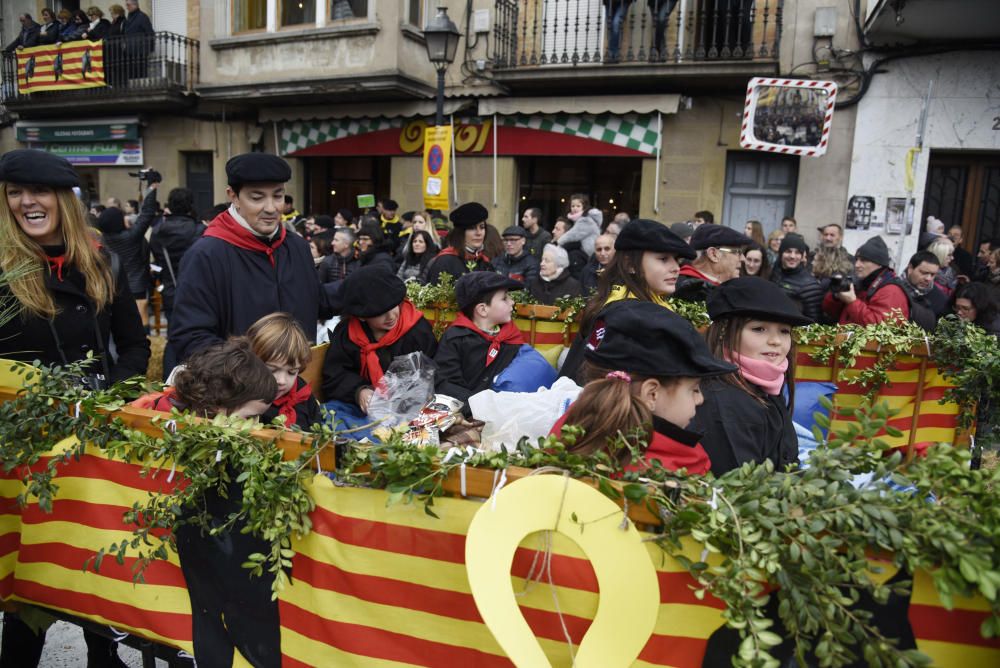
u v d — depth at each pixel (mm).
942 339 3283
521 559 1435
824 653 1177
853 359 3469
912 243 8625
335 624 1624
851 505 1219
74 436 1955
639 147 9781
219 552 1770
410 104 11180
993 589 1080
